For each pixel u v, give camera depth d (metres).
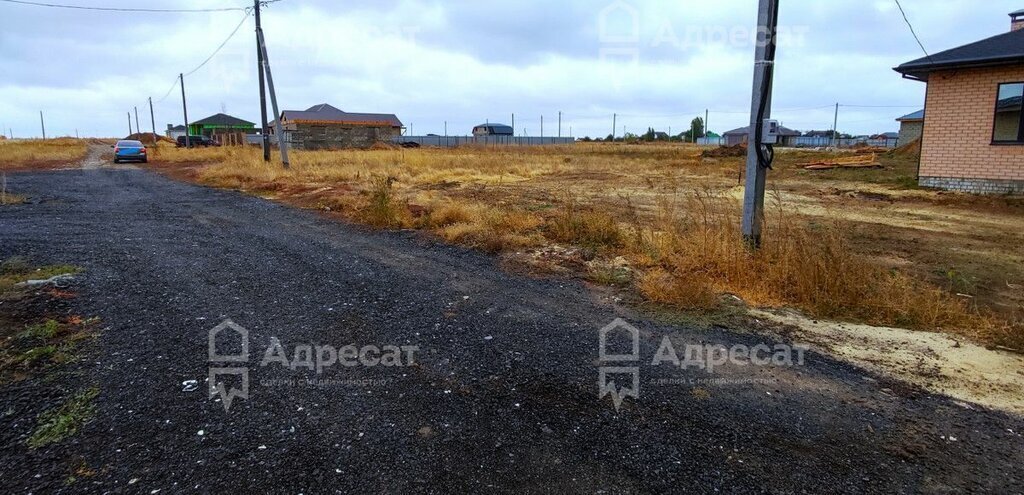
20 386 3.35
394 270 6.31
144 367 3.65
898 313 4.63
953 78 13.26
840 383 3.50
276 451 2.74
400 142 56.12
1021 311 4.96
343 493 2.43
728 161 29.41
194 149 41.59
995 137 12.77
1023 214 10.41
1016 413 3.13
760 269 5.62
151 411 3.10
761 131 6.04
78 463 2.61
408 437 2.88
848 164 21.16
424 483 2.51
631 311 4.84
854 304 4.81
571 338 4.23
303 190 14.98
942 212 10.72
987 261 6.83
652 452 2.76
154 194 14.88
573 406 3.21
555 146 63.97
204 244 7.80
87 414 3.05
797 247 5.64
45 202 12.62
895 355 3.91
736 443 2.84
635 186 16.47
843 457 2.72
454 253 7.23
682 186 16.08
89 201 13.07
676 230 7.42
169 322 4.49
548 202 12.48
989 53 12.50
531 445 2.82
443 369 3.69
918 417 3.09
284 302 5.07
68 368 3.61
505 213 9.55
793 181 16.64
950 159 13.52
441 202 11.66
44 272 5.91
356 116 64.12
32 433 2.85
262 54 21.62
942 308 4.67
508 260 6.77
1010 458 2.71
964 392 3.38
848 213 10.56
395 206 10.09
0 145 46.16
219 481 2.50
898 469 2.63
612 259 6.72
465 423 3.02
